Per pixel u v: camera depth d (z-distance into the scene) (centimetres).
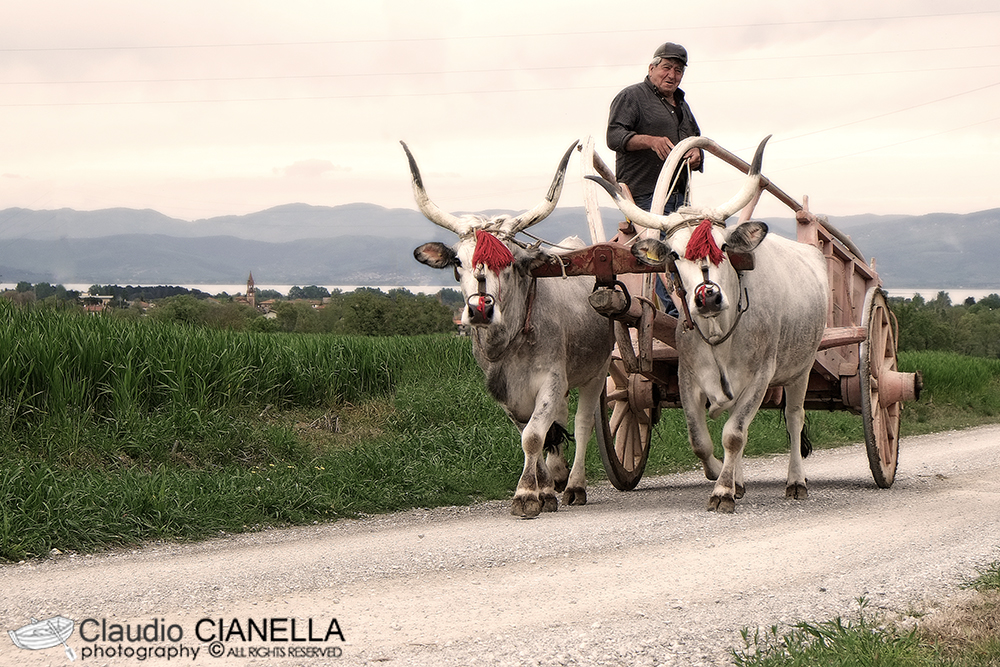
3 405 902
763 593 496
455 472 944
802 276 837
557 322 768
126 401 954
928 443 1486
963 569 543
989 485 943
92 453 876
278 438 992
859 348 888
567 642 416
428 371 1377
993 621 442
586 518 727
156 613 470
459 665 389
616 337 771
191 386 1038
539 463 805
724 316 722
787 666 378
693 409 775
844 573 537
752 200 814
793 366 826
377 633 433
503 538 643
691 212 734
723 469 762
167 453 914
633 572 541
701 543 623
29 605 486
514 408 775
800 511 756
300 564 576
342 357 1268
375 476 896
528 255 732
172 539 696
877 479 900
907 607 472
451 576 538
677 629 434
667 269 717
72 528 672
